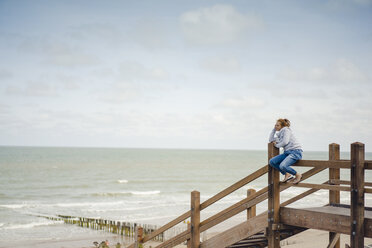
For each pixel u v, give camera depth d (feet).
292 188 178.50
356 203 17.97
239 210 23.66
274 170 21.79
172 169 313.53
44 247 72.02
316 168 24.35
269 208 21.85
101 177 232.12
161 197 151.74
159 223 93.35
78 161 385.70
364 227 18.02
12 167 287.69
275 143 21.68
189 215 26.27
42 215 105.91
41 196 151.02
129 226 82.69
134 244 30.78
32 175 232.12
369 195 135.74
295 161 21.03
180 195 160.25
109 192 163.22
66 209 118.42
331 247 28.22
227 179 239.50
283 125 21.71
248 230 23.18
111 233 84.89
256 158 575.38
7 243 75.05
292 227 22.62
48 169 277.23
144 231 77.66
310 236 77.51
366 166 18.03
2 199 141.49
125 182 212.02
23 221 97.45
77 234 83.56
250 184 211.41
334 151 24.95
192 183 214.69
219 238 24.95
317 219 20.07
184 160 468.34
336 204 24.97
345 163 18.74
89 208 120.16
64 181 205.67
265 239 26.81
